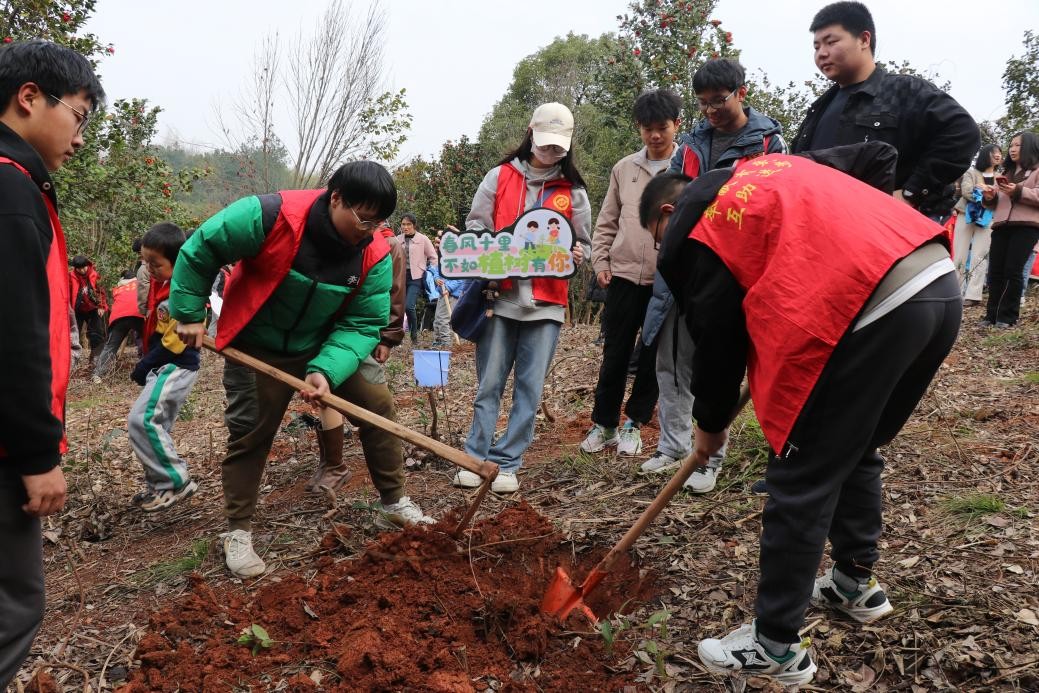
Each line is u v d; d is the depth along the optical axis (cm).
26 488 180
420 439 306
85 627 306
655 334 381
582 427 505
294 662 261
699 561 308
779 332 205
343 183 292
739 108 374
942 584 271
